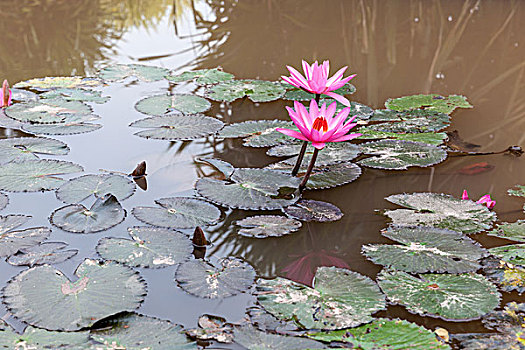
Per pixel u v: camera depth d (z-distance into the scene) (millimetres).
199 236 2848
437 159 3262
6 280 2729
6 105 3604
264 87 3865
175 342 2580
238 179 3129
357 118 3568
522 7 5859
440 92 3900
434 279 2762
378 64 4438
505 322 2648
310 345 2582
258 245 2879
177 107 3627
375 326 2627
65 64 4441
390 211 3027
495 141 3436
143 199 3049
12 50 4711
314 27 5348
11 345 2551
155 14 5977
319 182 3141
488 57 4578
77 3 6230
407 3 6000
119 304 2662
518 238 2908
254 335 2605
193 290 2715
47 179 3127
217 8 6066
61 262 2791
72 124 3475
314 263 2828
